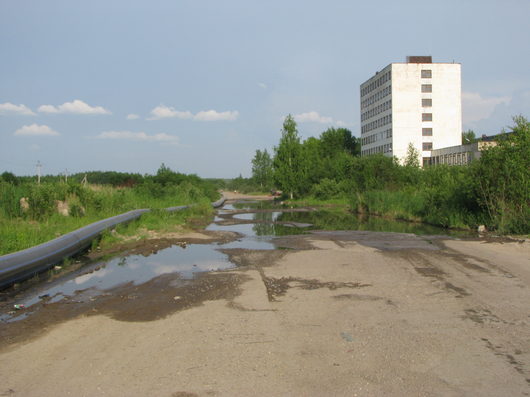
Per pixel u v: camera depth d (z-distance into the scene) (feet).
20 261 26.91
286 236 50.24
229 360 14.19
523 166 50.01
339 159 171.01
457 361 14.07
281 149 179.42
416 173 107.96
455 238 46.19
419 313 19.19
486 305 20.31
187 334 16.66
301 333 16.71
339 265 30.66
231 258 34.55
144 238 46.37
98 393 12.07
